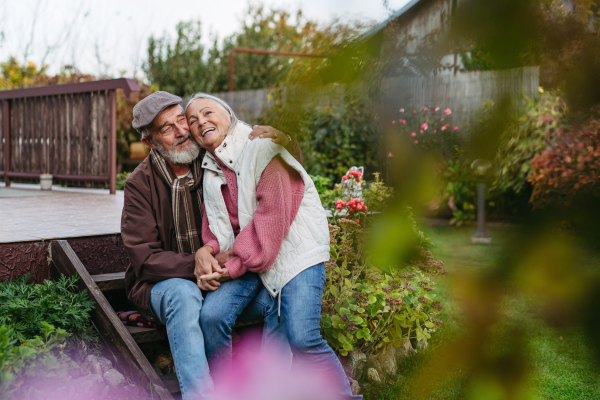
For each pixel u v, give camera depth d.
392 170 0.47
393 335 2.79
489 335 0.43
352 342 2.72
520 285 0.43
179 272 2.13
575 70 0.42
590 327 0.41
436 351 0.46
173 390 2.15
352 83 0.46
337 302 2.70
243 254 2.03
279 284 2.07
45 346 1.89
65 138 5.82
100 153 5.45
